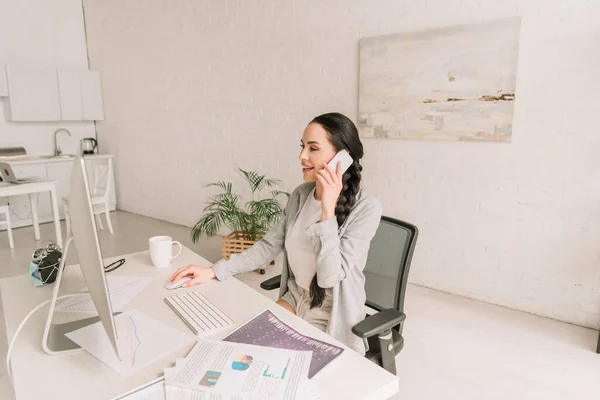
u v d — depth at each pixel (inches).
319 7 126.0
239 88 153.9
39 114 195.2
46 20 204.7
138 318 44.8
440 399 71.9
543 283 99.5
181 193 187.9
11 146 196.9
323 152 53.1
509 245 102.9
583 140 89.5
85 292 52.1
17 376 34.8
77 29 215.6
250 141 154.6
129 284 54.3
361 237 52.9
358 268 53.2
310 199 59.8
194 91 170.9
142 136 200.8
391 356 48.6
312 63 131.0
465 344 89.2
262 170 153.0
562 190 93.7
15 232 182.7
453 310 104.5
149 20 182.1
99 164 210.5
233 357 36.3
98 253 29.1
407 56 109.3
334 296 52.2
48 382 33.9
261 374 33.9
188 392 32.0
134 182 212.2
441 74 104.9
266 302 49.1
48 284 54.9
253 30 144.8
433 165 111.4
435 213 113.3
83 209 29.1
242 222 129.8
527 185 98.0
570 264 95.2
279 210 131.5
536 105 93.8
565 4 87.5
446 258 113.5
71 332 41.8
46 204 199.5
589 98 87.6
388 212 121.7
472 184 106.0
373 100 117.7
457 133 105.0
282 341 39.6
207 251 153.3
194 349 37.8
